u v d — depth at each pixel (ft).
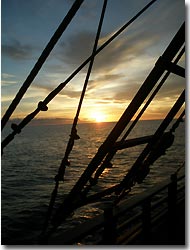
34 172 110.93
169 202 14.53
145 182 77.82
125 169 107.65
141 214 12.35
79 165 127.54
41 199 65.82
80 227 8.91
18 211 55.52
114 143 8.69
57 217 8.28
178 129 406.21
